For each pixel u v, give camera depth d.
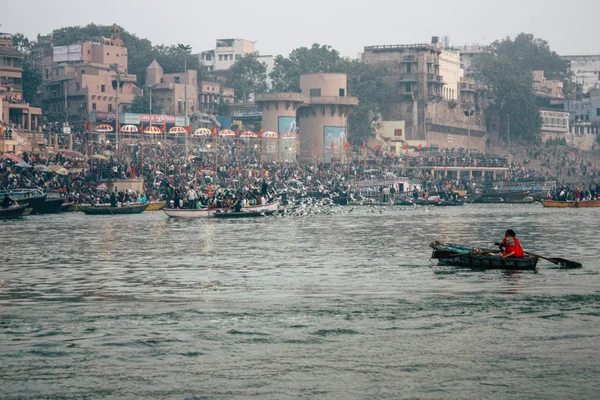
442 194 144.88
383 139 192.62
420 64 198.12
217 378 24.80
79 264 50.09
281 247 60.28
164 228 79.88
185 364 26.16
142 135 124.88
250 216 97.94
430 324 31.16
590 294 37.22
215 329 30.52
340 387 24.00
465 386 24.00
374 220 95.25
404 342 28.56
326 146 174.00
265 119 169.50
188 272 46.00
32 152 119.81
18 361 26.44
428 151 184.62
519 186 163.88
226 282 41.94
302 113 177.12
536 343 28.30
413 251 56.97
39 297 37.53
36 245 62.12
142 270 47.03
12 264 50.16
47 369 25.64
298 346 28.14
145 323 31.55
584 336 29.17
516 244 45.22
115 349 27.77
